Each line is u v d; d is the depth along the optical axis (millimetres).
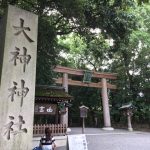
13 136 7559
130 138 18500
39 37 13641
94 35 17781
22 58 8055
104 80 26766
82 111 17125
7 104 7566
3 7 12461
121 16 16062
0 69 7664
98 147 14039
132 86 28578
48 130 8477
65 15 14695
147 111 27078
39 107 15633
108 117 26094
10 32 7910
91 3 15484
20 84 7902
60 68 23938
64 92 16875
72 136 8242
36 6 14086
